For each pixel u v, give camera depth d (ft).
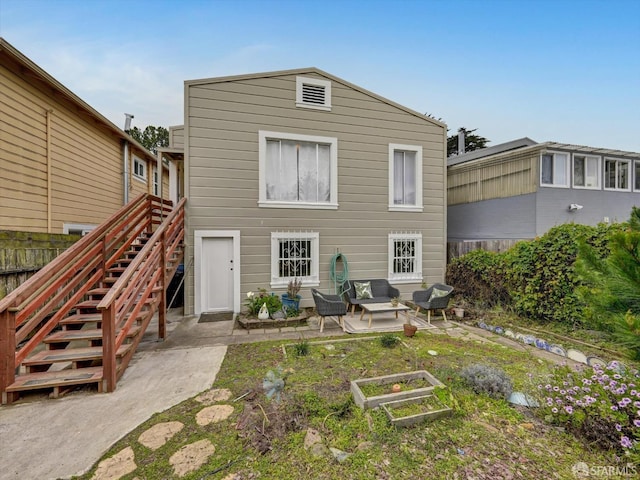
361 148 25.45
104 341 11.05
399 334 18.24
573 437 8.26
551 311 18.21
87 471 7.19
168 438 8.33
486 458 7.52
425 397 9.88
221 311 22.95
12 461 7.51
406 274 26.89
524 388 10.82
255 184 22.98
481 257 23.88
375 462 7.36
